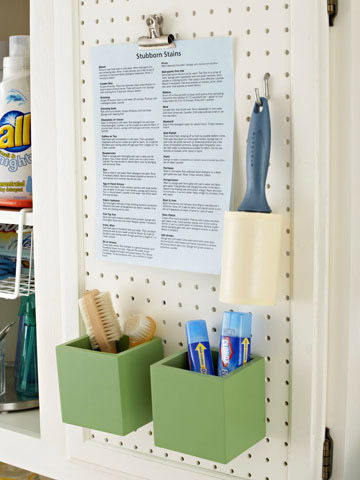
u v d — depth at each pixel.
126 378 0.79
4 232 1.14
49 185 0.93
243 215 0.71
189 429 0.74
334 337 0.77
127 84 0.84
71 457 0.96
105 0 0.85
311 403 0.76
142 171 0.84
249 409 0.75
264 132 0.73
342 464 0.79
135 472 0.90
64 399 0.84
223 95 0.77
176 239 0.83
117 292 0.90
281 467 0.80
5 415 1.07
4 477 1.09
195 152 0.80
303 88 0.72
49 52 0.91
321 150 0.73
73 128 0.89
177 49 0.79
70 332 0.93
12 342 1.29
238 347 0.76
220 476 0.84
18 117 1.02
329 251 0.76
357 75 0.75
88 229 0.91
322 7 0.71
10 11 1.24
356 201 0.76
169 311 0.86
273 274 0.72
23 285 1.08
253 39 0.76
